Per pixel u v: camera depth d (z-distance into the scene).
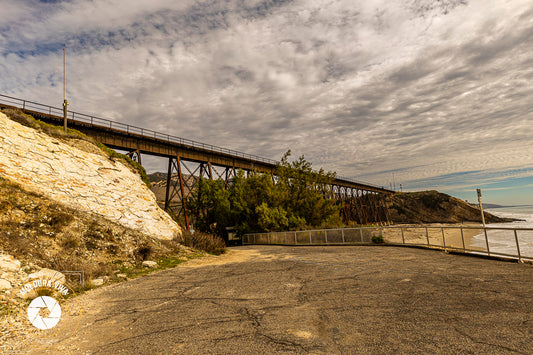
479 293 6.58
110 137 30.14
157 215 21.30
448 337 4.23
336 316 5.47
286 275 10.06
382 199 108.44
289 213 34.09
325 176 37.09
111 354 4.32
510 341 3.98
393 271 9.77
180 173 37.16
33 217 12.12
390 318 5.20
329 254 15.81
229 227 37.09
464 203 117.94
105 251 12.91
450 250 14.41
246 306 6.52
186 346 4.44
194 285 9.25
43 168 16.59
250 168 49.12
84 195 17.38
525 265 10.03
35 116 24.78
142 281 10.30
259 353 4.00
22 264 8.98
